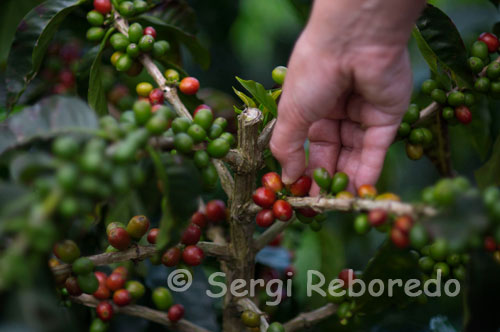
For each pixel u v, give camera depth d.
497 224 0.60
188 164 0.66
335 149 0.76
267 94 0.74
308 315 0.79
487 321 0.65
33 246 0.57
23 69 0.81
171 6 0.87
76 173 0.58
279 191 0.72
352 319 0.84
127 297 0.75
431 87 0.79
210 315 0.83
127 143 0.60
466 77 0.78
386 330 0.89
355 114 0.74
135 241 0.74
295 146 0.72
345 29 0.66
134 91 0.97
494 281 0.65
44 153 0.61
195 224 0.76
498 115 0.97
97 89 0.81
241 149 0.73
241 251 0.77
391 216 0.64
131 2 0.82
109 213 0.79
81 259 0.70
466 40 1.00
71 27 0.86
